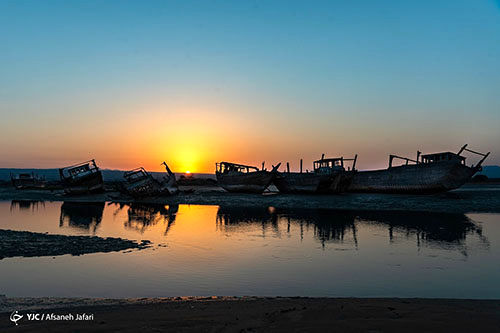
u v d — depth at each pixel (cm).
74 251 1580
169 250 1641
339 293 1026
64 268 1300
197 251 1622
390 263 1395
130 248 1667
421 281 1145
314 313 668
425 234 2066
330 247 1720
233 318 635
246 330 560
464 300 836
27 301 873
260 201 4534
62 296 992
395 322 595
